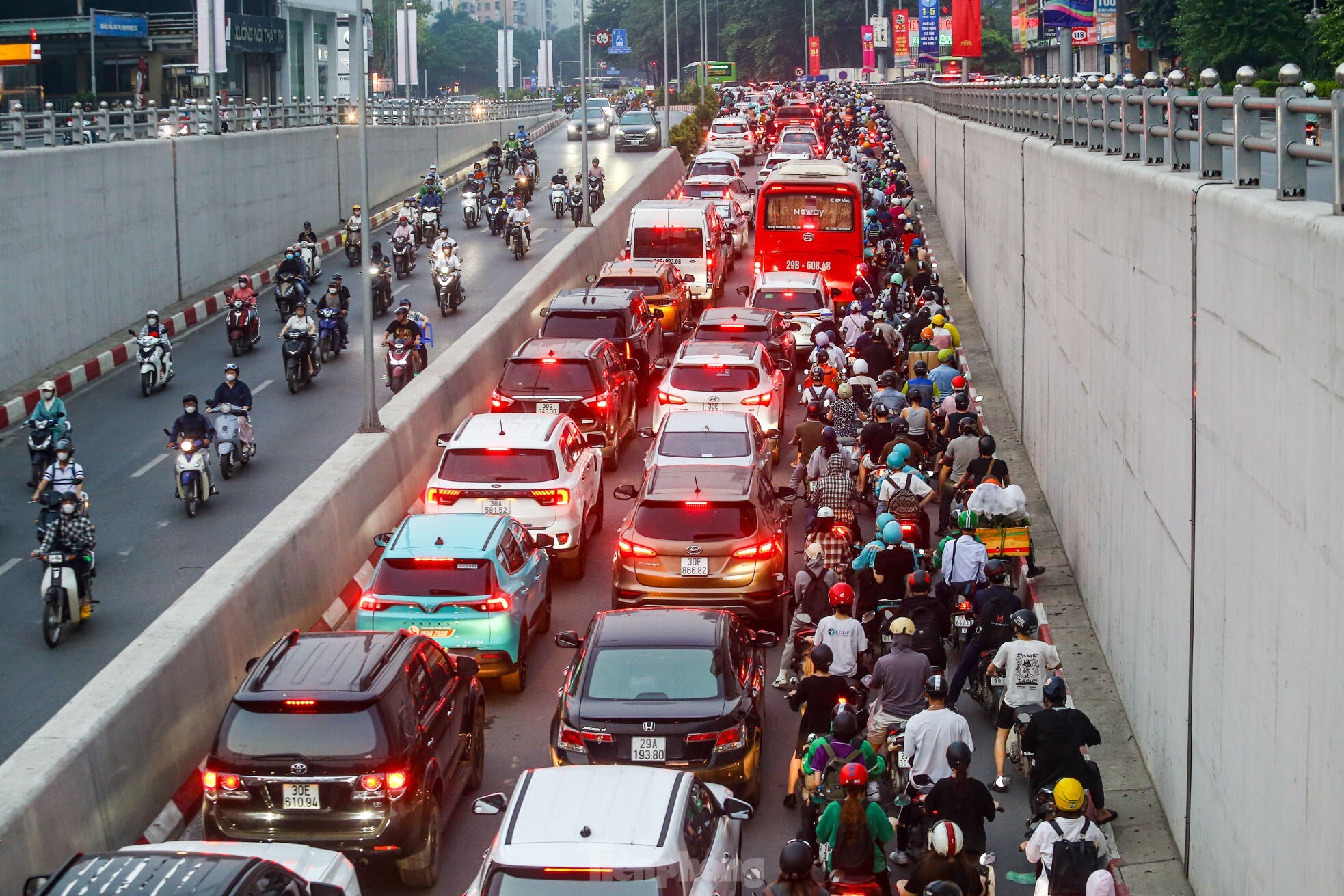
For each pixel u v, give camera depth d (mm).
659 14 186750
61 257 30906
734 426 19141
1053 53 74875
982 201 31625
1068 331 17906
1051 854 9344
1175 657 11336
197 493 20844
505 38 114312
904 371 26000
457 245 47188
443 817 11430
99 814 11102
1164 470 11797
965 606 14664
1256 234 8828
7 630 16656
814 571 14383
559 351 23016
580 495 18703
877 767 10531
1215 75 10883
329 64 83625
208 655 13500
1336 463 7172
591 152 77125
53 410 22250
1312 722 7602
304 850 9461
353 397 28188
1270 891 8477
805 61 162250
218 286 39969
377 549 19250
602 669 12016
